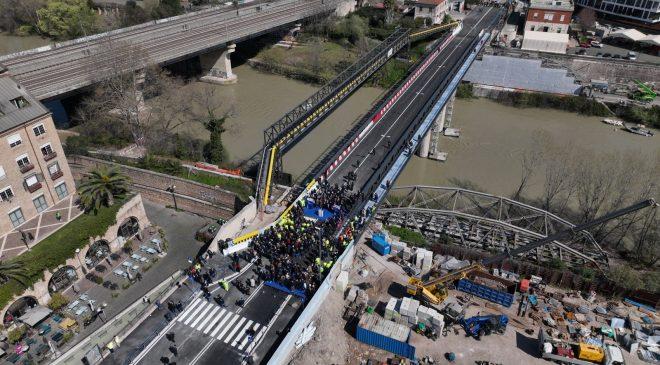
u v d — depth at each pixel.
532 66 140.88
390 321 61.22
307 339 58.31
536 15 164.12
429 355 58.31
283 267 64.62
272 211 77.19
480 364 57.44
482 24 181.38
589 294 67.62
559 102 136.38
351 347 60.00
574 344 57.91
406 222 83.38
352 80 117.25
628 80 145.88
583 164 94.38
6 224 68.81
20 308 63.94
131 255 75.81
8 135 66.38
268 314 59.00
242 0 192.12
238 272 65.00
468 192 82.69
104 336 61.56
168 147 99.56
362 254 74.06
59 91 99.62
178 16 161.00
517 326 62.59
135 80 105.12
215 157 96.75
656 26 180.88
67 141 96.88
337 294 65.50
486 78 148.12
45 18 175.50
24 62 114.81
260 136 114.31
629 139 120.62
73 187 79.06
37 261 64.19
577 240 80.31
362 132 98.06
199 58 150.75
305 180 87.88
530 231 77.94
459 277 66.19
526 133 122.88
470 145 116.31
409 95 118.75
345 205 75.81
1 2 181.75
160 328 57.12
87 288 70.00
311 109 97.19
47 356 59.56
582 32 181.88
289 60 159.50
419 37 159.00
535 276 69.81
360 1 197.00
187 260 76.00
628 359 57.94
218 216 85.38
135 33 139.88
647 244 80.00
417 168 106.31
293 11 170.50
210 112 105.56
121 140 101.75
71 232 69.56
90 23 165.75
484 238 80.12
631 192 89.75
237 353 54.22
